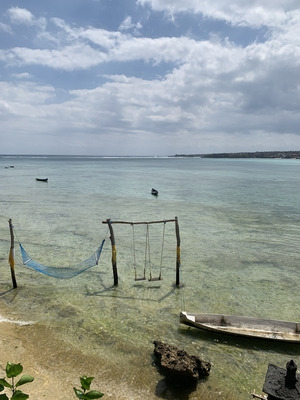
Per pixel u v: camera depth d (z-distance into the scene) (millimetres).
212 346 11406
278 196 49219
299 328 11961
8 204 39906
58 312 13500
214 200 45031
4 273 17578
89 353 10750
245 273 18438
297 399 6492
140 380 9531
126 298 15016
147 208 38469
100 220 31312
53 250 21859
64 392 8891
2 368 9703
